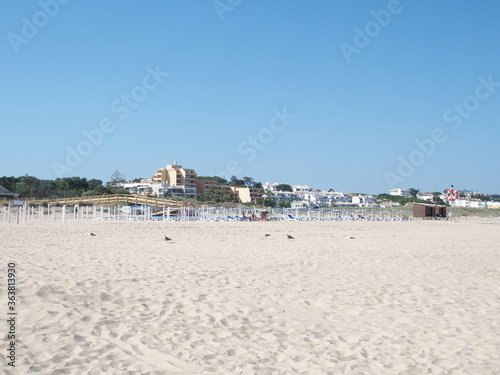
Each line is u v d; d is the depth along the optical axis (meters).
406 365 5.66
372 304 8.85
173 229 30.47
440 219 73.56
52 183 83.94
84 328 6.39
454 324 7.67
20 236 20.27
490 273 13.31
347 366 5.52
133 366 5.16
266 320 7.37
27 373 4.79
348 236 26.00
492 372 5.56
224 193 110.19
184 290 9.09
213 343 6.12
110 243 18.27
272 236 25.50
